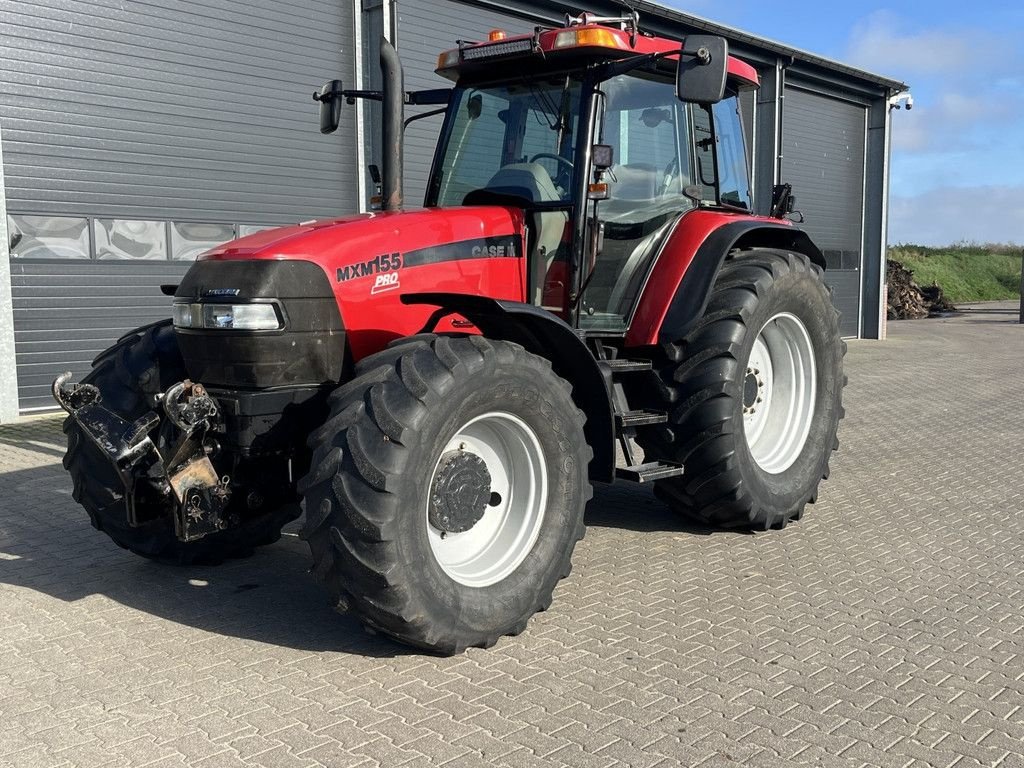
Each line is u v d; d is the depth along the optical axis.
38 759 2.81
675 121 5.02
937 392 11.34
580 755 2.82
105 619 3.97
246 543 4.70
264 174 10.62
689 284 4.71
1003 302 37.22
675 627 3.82
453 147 4.79
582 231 4.34
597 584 4.34
